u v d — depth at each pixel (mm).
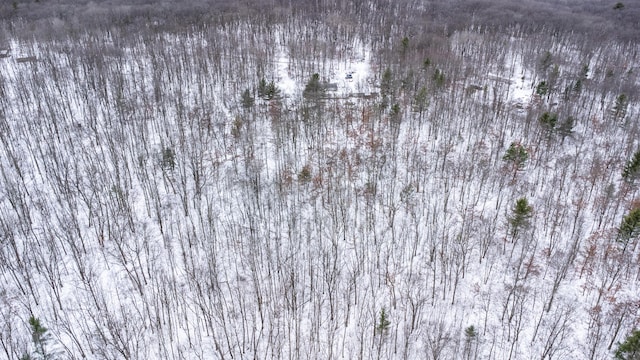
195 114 69750
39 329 34656
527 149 65688
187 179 55969
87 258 44406
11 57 87312
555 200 56219
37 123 63219
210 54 90938
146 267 44219
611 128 73562
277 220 50844
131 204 51500
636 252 47906
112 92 73938
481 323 41250
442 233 49531
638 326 40500
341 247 48469
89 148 60406
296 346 36625
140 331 37438
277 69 92875
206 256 44781
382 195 55719
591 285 44469
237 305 41469
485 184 58719
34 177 54125
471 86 83812
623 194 56594
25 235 44031
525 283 44938
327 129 68500
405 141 67250
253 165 58156
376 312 41625
